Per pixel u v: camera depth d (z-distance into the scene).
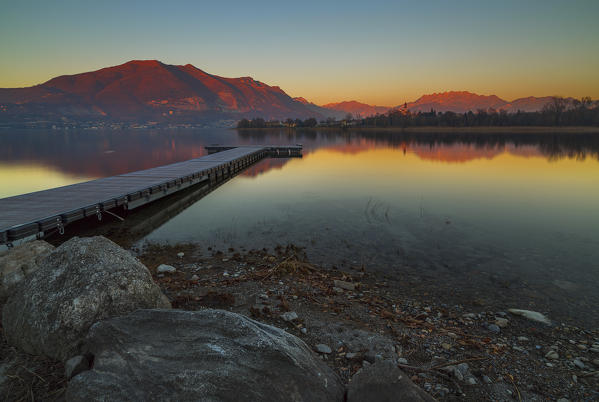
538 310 7.71
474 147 65.88
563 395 4.76
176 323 3.95
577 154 50.22
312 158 49.16
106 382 3.34
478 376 5.09
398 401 3.42
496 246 12.46
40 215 13.05
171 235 13.88
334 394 3.68
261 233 14.06
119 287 4.61
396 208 18.61
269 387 3.31
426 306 7.81
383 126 187.38
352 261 10.92
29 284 4.64
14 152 64.81
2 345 4.53
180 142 98.94
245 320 4.07
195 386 3.19
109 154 59.81
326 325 6.35
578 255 11.50
